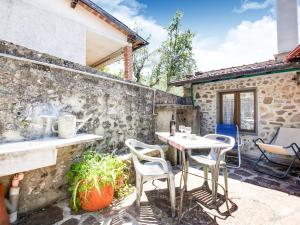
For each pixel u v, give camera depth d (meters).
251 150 5.65
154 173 2.73
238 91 6.06
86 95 3.34
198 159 3.20
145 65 16.39
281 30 6.69
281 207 2.80
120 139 4.04
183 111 6.57
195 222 2.43
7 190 2.29
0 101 2.22
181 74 16.00
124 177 3.18
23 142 2.23
